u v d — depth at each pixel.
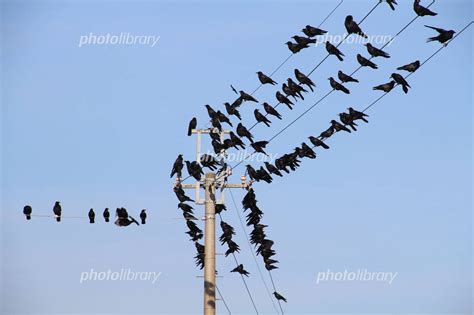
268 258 35.56
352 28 27.94
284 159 32.81
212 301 34.84
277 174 33.56
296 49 30.89
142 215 35.97
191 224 36.50
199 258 36.62
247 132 33.12
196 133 37.00
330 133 31.31
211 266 35.03
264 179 34.12
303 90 31.06
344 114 30.50
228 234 35.78
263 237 35.59
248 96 33.62
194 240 36.84
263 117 32.91
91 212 34.47
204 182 35.50
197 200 36.22
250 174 34.31
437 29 25.06
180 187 36.19
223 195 35.69
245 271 36.03
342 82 29.75
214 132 35.59
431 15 24.91
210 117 34.31
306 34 30.73
